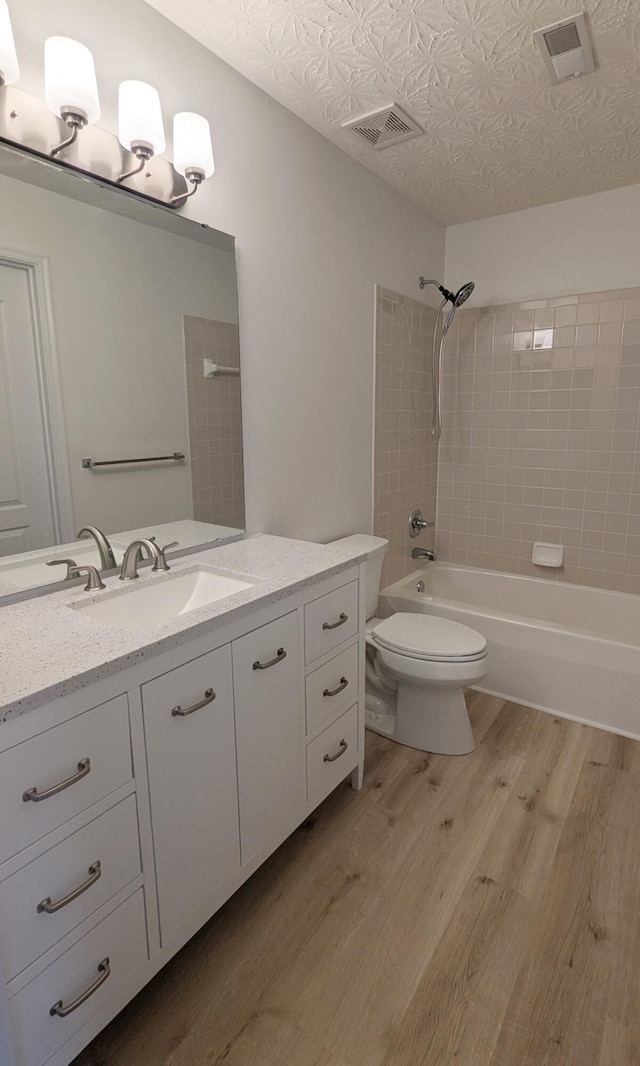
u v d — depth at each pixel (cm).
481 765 203
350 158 222
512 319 293
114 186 138
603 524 283
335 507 238
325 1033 114
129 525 154
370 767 203
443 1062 109
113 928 104
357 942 135
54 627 111
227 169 169
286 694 146
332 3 139
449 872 155
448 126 199
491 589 313
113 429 146
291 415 207
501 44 155
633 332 262
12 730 83
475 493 320
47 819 90
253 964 129
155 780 109
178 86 151
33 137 120
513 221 286
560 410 287
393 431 276
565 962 129
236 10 143
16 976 88
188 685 114
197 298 164
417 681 204
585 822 173
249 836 138
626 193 255
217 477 179
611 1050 110
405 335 277
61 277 130
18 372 125
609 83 172
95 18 130
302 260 203
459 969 127
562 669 233
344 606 168
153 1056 110
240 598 129
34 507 131
